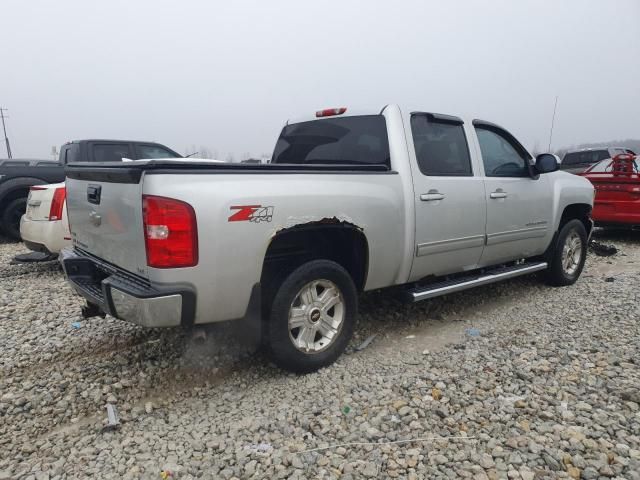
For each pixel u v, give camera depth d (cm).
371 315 469
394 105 396
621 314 455
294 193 313
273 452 256
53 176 883
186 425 286
